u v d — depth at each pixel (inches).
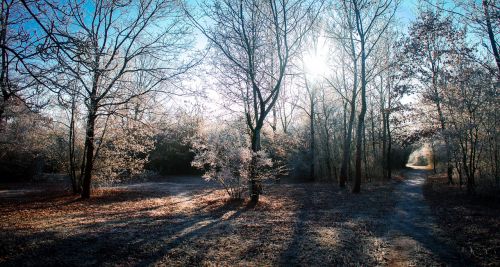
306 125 1370.6
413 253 298.4
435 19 681.0
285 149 1209.4
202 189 949.2
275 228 376.5
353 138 1294.3
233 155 616.4
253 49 635.5
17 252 264.1
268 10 646.5
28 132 741.9
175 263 257.4
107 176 813.2
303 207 573.6
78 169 861.2
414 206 580.7
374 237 350.6
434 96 733.3
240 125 831.1
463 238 347.6
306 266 257.0
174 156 1518.2
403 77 812.0
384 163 1314.0
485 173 696.4
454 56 647.1
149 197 774.5
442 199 651.5
